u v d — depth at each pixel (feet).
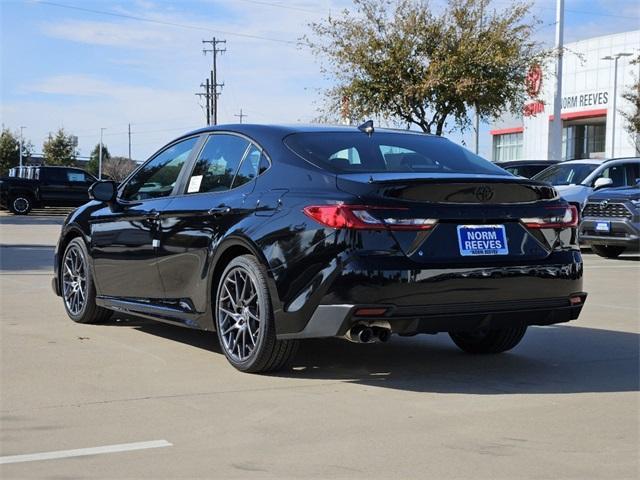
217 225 18.69
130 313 22.17
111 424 14.28
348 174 16.97
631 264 46.80
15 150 291.79
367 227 16.03
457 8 84.74
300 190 17.15
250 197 18.16
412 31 83.97
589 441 13.52
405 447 13.11
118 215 22.43
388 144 18.99
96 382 17.24
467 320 16.85
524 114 96.37
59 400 15.80
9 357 19.61
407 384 17.38
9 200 103.55
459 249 16.65
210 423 14.35
